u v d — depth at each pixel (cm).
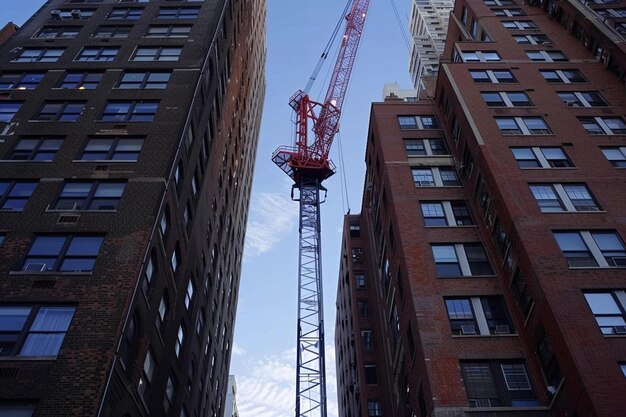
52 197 3462
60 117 4147
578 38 6059
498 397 3284
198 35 5103
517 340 3556
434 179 4834
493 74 5438
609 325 3091
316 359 6494
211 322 5422
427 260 4084
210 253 5262
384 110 5691
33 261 3092
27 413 2450
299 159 8906
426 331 3603
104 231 3247
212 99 5191
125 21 5244
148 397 3247
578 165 4234
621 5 6159
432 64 12862
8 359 2614
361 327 6969
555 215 3788
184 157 4116
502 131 4622
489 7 6906
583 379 2808
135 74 4597
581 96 5088
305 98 9838
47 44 4912
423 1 15038
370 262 6744
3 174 3612
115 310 2848
